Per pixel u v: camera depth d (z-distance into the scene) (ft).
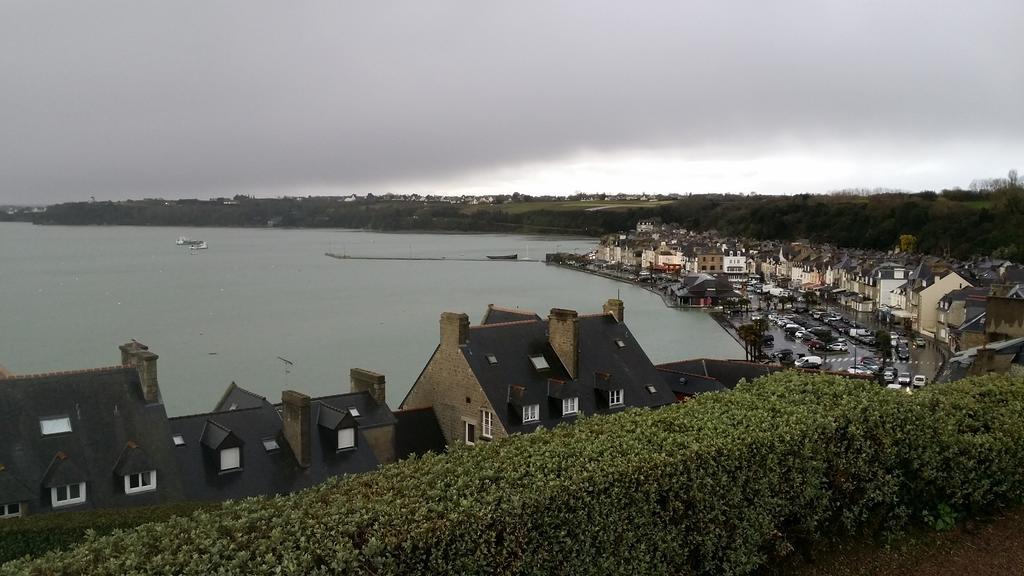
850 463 58.75
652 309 530.27
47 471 96.37
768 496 55.47
